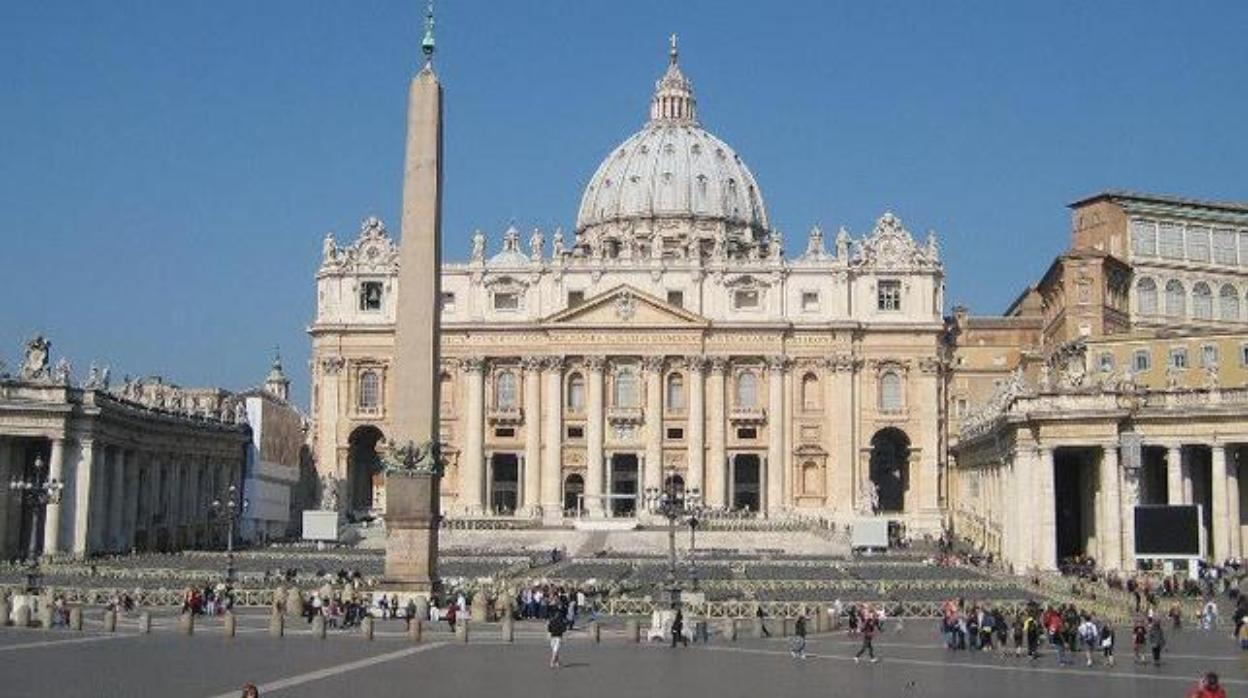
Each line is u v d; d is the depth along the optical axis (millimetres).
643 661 43656
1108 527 80938
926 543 124562
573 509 140625
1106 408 81250
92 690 32938
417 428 54500
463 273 145250
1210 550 86875
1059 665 44000
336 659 41875
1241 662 44688
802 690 36031
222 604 61219
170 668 38219
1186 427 80000
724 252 182875
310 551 102250
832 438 141500
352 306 144750
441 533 116688
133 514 96938
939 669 42406
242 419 123625
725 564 91812
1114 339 109688
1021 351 146750
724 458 141875
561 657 44438
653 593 69750
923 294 142250
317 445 143500
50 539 84562
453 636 51219
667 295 144000
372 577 76000
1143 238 129750
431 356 53969
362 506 147375
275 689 34031
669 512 69500
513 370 144750
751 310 143375
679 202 196875
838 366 141375
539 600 61406
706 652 47500
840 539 114250
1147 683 38750
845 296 142250
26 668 37438
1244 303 132125
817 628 58062
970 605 58594
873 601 65750
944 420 141625
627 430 142625
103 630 51062
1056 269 130875
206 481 113062
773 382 141875
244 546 109938
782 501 140750
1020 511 85000
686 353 142000
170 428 103062
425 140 52812
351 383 144250
